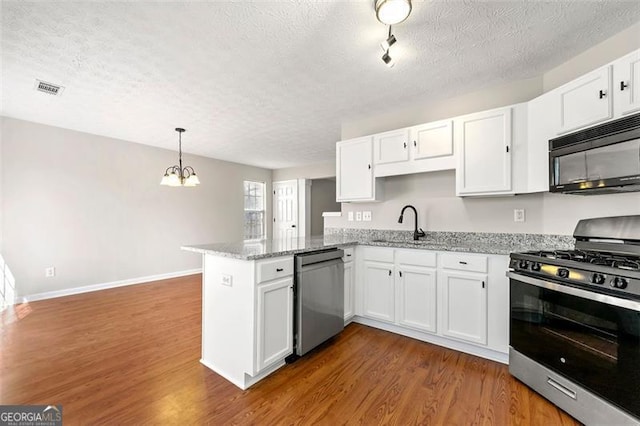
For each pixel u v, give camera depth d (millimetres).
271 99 2877
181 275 5078
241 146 4781
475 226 2676
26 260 3545
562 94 1912
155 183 4754
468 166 2447
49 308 3316
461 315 2230
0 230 3371
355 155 3166
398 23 1703
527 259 1811
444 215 2854
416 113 3059
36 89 2648
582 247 1914
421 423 1492
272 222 7047
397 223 3160
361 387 1812
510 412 1574
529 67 2268
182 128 3797
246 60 2162
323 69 2295
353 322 2939
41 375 1932
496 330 2092
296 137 4238
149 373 1975
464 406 1626
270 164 6418
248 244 2480
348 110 3168
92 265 4078
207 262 2131
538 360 1722
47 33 1837
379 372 1985
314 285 2234
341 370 2014
